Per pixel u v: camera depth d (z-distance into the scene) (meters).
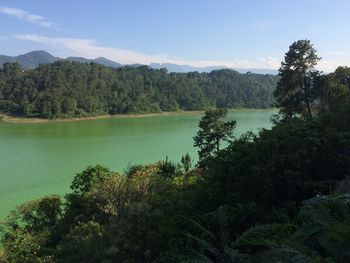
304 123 13.64
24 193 49.09
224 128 44.47
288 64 35.56
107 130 119.19
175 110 181.88
